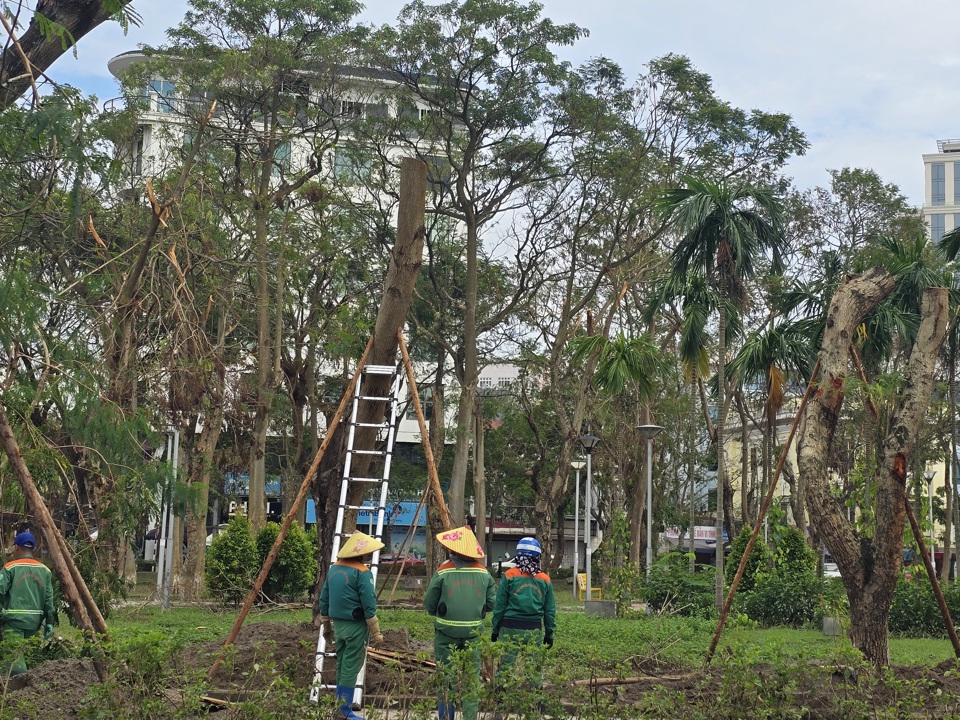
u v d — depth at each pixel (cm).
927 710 834
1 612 991
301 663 980
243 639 1227
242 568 2256
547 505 3338
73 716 807
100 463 1429
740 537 2384
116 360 1628
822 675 828
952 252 2375
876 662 1050
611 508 3947
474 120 2934
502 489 4769
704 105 2992
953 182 9056
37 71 1089
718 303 2348
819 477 1105
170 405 1720
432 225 3125
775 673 789
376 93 3047
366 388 1148
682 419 3906
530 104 2895
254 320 2786
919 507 1933
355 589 842
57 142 1226
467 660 698
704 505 5762
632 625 1698
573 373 3638
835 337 1139
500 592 874
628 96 3002
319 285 2752
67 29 1072
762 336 2428
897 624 1998
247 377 2606
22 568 1008
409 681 905
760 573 2186
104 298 1788
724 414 2428
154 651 702
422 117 3042
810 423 1122
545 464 4166
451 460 4284
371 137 2975
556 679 718
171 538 2170
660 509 4022
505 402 4122
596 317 3450
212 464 2634
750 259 2311
